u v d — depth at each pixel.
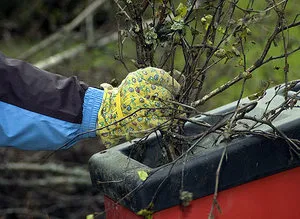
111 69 6.32
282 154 2.58
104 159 2.75
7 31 8.77
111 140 2.68
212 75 5.80
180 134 2.80
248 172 2.55
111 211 2.78
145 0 2.96
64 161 6.29
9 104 2.68
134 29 2.96
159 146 2.92
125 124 2.61
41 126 2.67
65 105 2.69
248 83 6.03
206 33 2.81
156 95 2.60
